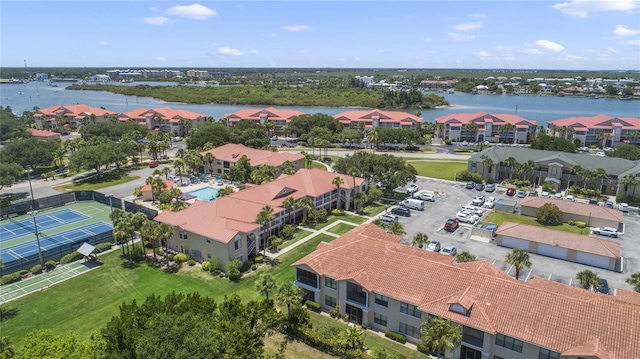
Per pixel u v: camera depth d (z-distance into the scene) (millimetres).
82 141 152375
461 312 44156
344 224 84500
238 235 66875
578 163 109250
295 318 50188
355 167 99188
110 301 58281
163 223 72375
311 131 173250
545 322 41344
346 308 53312
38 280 64375
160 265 69000
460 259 57500
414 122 193250
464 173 116500
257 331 46375
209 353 36469
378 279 50656
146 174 127062
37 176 126938
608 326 39688
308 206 82312
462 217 86188
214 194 106688
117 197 104438
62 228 85750
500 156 118750
